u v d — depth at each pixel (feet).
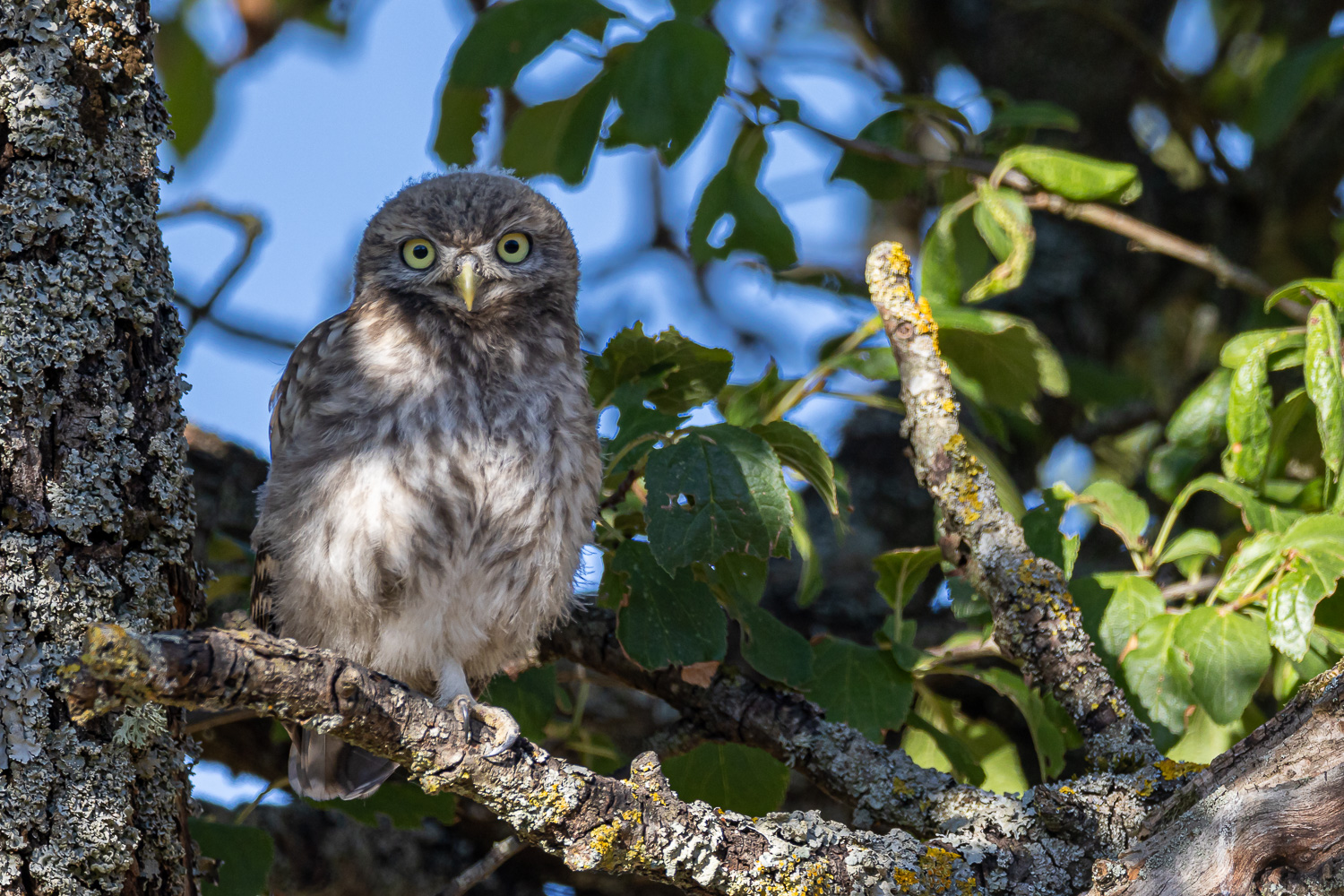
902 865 18.94
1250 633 21.99
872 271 22.93
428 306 25.85
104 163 17.75
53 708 16.89
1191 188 41.81
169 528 18.10
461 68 27.17
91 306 17.47
